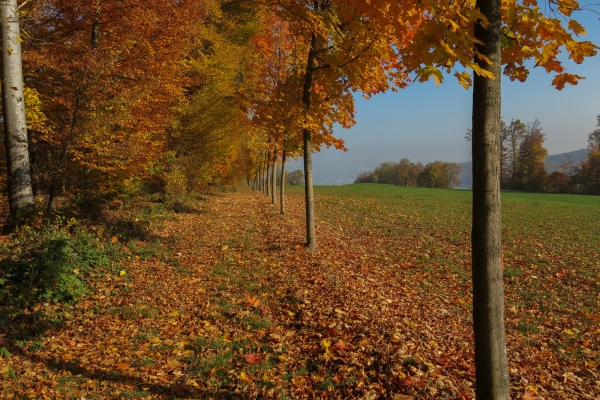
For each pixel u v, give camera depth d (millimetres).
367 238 12766
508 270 8906
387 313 5441
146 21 10102
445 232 14234
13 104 7332
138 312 5594
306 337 4797
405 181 94375
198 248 9820
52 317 5117
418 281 7898
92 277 6617
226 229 12820
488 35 2383
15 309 5016
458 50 2197
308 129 8617
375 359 4008
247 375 3918
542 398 3459
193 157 17109
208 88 16000
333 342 4484
